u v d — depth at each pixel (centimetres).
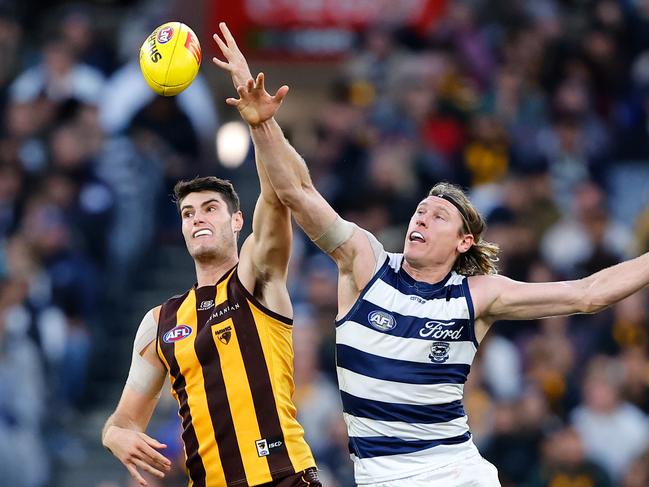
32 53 5825
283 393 2497
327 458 4116
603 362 4409
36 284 4694
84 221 4906
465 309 2488
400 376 2458
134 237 5044
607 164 5606
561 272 4809
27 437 4309
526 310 2492
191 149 5156
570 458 4081
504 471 4103
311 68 6206
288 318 2523
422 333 2464
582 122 5578
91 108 5081
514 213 4909
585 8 6244
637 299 4597
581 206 4956
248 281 2514
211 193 2569
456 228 2520
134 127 5119
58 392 4603
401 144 5075
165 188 5138
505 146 5225
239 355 2492
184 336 2528
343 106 5309
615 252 4931
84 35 5484
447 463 2469
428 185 4969
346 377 2486
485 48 5684
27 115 5169
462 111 5350
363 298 2484
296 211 2458
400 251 4666
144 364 2586
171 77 2467
